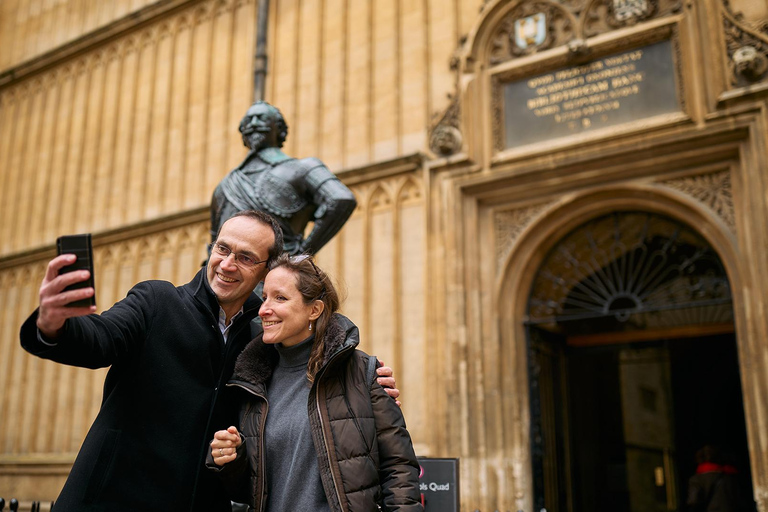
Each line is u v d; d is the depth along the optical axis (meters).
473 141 8.88
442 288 8.62
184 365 2.28
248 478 2.28
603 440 11.96
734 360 12.95
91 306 1.77
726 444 12.80
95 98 13.55
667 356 13.02
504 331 8.52
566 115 8.55
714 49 7.67
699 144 7.64
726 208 7.59
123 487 2.10
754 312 7.11
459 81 9.18
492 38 9.23
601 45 8.41
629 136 7.96
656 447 13.12
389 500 2.18
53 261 1.73
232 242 2.41
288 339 2.36
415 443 8.38
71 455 11.45
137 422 2.16
